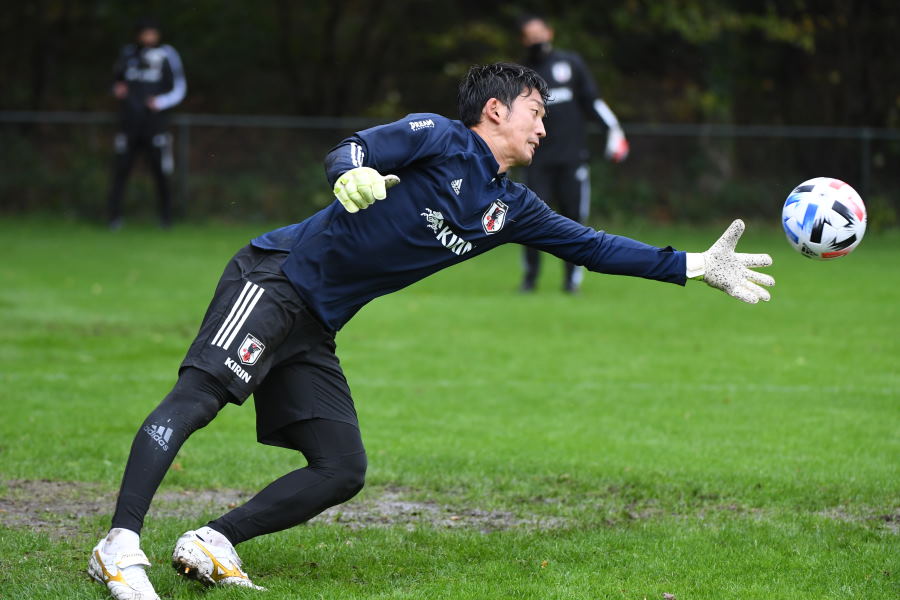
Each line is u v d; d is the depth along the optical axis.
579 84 44.94
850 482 20.06
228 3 85.88
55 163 69.81
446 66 85.56
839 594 14.38
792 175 70.56
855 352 33.62
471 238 14.52
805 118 82.00
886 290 47.78
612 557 15.90
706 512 18.42
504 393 28.11
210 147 70.00
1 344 33.31
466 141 14.34
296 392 14.53
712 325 38.69
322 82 88.12
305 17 88.19
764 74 82.25
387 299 44.38
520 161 14.63
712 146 70.88
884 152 69.25
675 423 25.02
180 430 13.70
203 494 19.48
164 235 64.06
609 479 20.38
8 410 25.23
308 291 14.19
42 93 82.94
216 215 70.06
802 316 40.72
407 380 29.52
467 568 15.38
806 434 23.94
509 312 41.25
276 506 14.38
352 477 14.62
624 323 38.94
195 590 14.38
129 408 25.69
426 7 88.69
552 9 86.38
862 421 25.12
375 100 89.12
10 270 49.28
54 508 18.30
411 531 17.20
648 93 87.50
